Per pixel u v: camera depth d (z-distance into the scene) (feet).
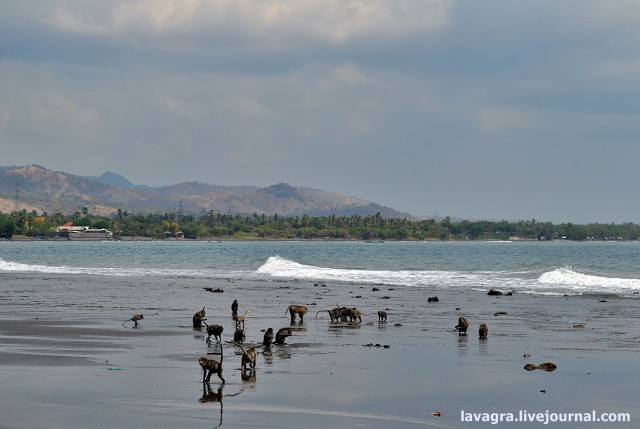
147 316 226.17
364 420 102.17
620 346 167.32
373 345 168.55
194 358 148.56
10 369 134.31
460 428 99.45
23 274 482.28
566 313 239.09
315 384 124.47
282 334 170.91
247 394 116.57
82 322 209.67
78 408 106.01
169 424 98.32
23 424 97.04
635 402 113.80
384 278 426.10
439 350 161.58
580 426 101.30
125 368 136.46
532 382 127.13
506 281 395.14
